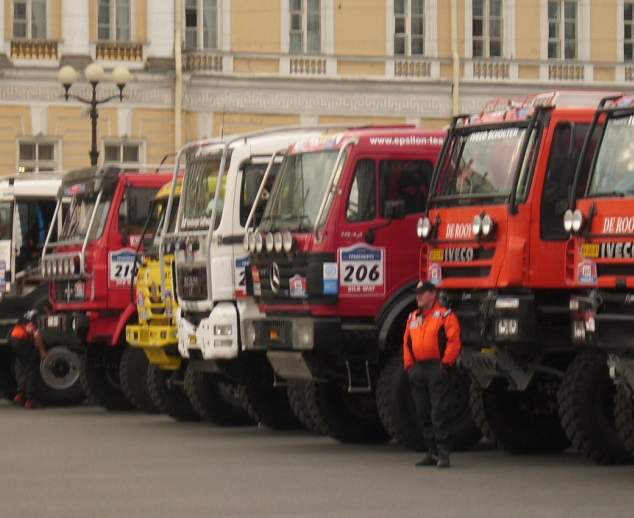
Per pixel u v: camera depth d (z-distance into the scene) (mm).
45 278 36094
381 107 67500
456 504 20547
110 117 64625
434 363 24297
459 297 25141
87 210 35094
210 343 29328
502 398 25797
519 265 24141
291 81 66812
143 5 65062
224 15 66250
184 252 30344
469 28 67688
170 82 65250
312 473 23922
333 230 26547
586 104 24734
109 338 34406
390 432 26484
